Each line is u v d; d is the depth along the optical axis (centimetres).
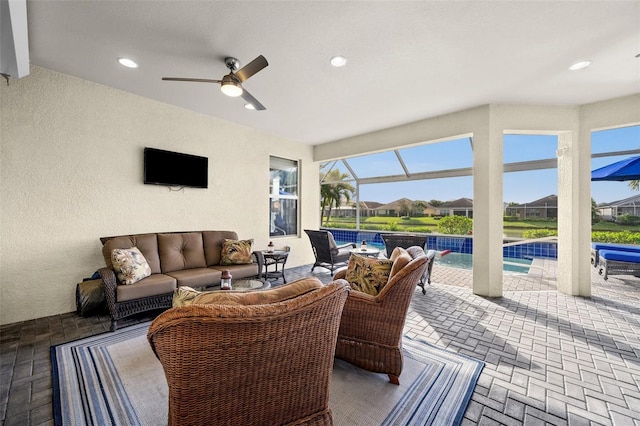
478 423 143
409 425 142
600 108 352
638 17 200
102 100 315
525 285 423
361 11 196
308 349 101
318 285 106
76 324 264
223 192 434
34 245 276
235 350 84
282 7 192
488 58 256
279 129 483
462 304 329
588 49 241
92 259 310
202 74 289
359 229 800
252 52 247
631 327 263
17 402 157
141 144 346
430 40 229
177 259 331
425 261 168
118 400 159
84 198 305
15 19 161
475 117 374
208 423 86
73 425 140
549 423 144
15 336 238
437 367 195
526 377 184
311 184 595
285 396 100
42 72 277
